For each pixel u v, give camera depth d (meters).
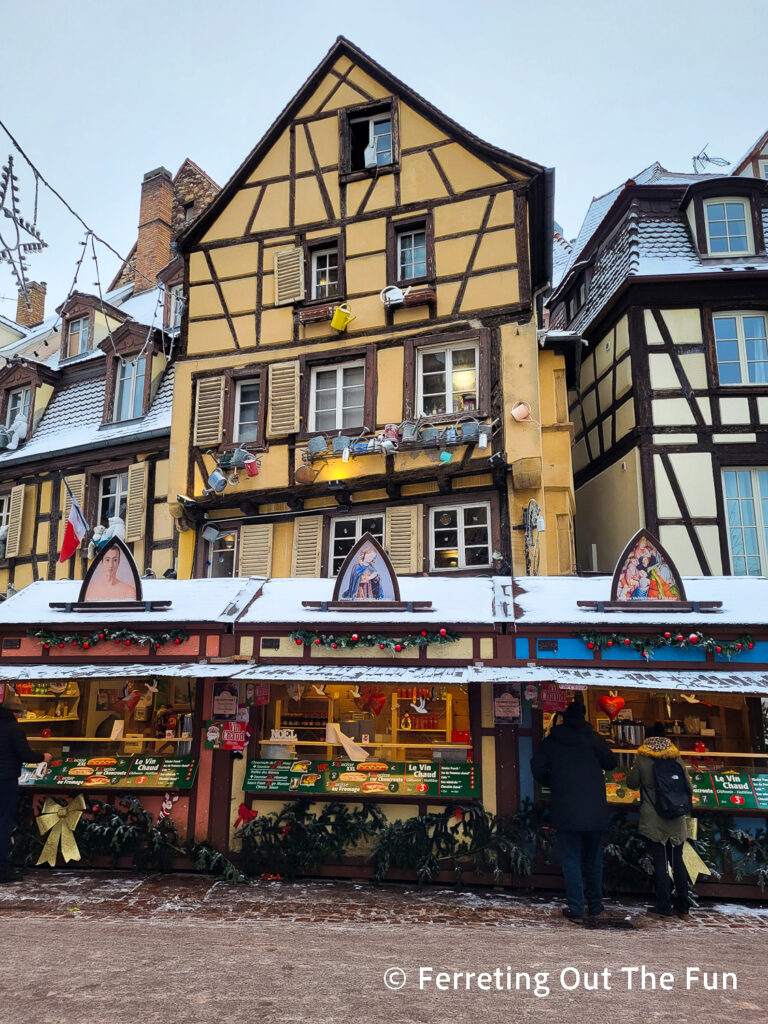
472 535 11.92
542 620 7.68
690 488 12.12
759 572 11.91
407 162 13.16
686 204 13.81
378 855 7.41
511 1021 3.67
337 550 12.71
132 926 5.78
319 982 4.25
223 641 8.23
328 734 8.03
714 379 12.43
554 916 6.37
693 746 8.41
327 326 13.16
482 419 11.84
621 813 7.28
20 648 8.62
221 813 7.88
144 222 21.53
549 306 18.56
